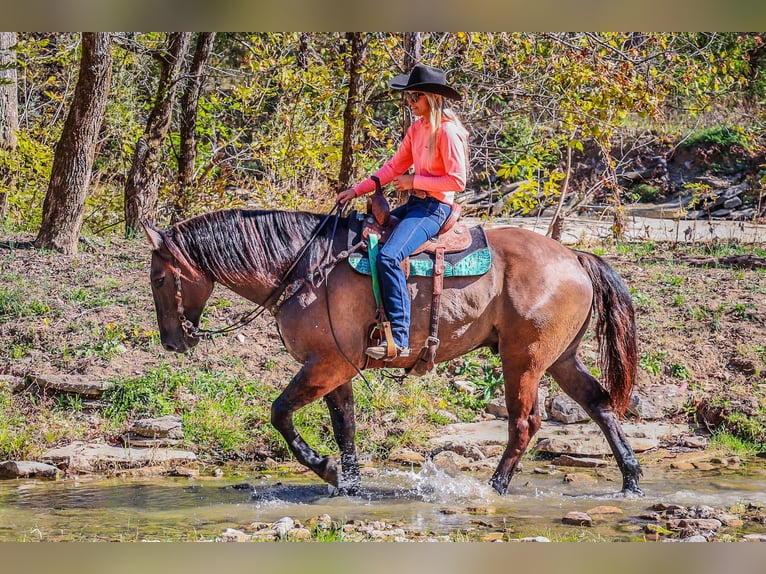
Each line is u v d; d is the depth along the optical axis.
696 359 9.38
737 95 22.55
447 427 8.41
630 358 6.78
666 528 5.73
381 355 6.05
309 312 6.21
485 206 16.16
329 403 6.76
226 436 7.95
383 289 6.08
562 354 6.85
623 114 11.38
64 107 18.08
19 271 10.70
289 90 14.70
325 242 6.33
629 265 12.25
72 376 8.52
